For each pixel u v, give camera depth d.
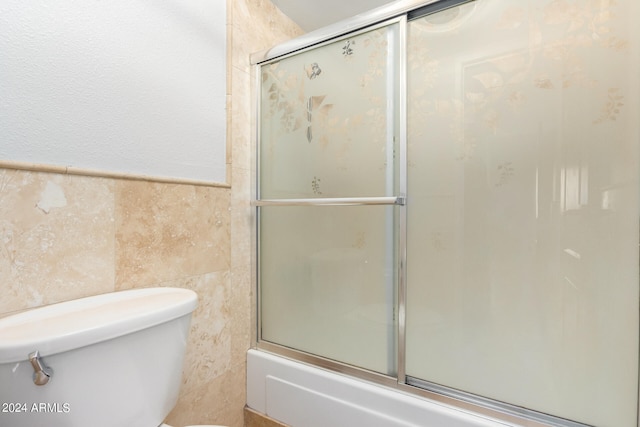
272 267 1.33
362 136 1.12
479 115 0.92
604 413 0.79
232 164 1.26
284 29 1.58
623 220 0.76
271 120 1.33
